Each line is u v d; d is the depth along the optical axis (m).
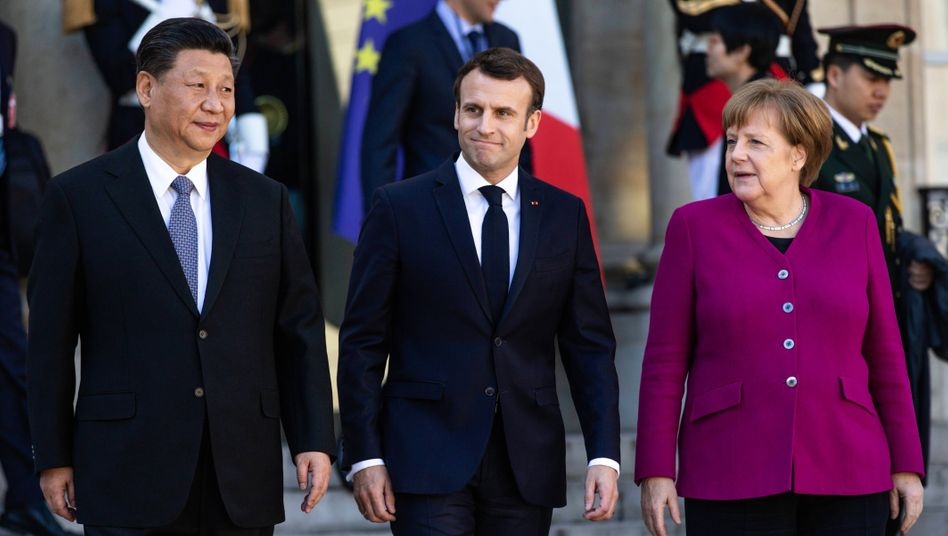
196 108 11.22
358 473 11.92
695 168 19.48
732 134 12.04
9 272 16.80
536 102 12.16
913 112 22.02
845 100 15.46
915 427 11.95
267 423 11.51
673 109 22.08
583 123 24.42
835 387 11.62
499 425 12.01
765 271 11.82
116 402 11.10
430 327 12.06
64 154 19.64
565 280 12.28
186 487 11.10
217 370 11.23
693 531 11.91
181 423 11.12
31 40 19.70
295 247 11.82
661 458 11.95
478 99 11.92
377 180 16.75
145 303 11.17
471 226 12.19
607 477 11.97
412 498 11.88
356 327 12.15
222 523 11.38
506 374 11.98
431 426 11.92
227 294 11.35
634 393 22.28
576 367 12.45
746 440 11.59
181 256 11.34
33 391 11.19
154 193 11.38
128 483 11.07
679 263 12.12
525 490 11.94
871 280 12.03
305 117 22.92
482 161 11.98
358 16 22.86
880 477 11.64
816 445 11.51
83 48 19.70
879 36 15.36
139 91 11.43
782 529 11.67
